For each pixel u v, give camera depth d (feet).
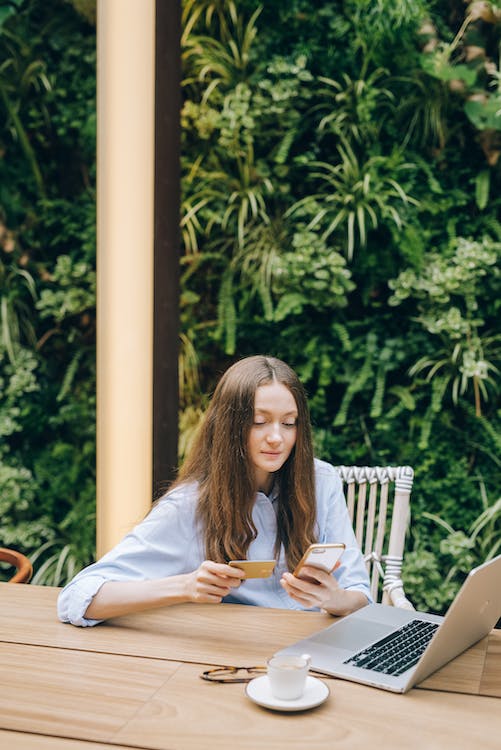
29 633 4.76
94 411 10.84
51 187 10.75
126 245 8.86
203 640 4.66
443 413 10.16
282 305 10.35
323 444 10.37
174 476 9.25
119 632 4.79
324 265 10.25
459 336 10.05
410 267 10.14
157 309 9.09
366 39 10.00
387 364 10.23
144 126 8.77
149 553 5.35
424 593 10.14
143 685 4.04
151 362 9.04
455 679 4.16
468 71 9.86
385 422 10.27
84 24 10.54
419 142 10.05
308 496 5.61
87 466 10.89
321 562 4.67
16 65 10.66
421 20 9.87
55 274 10.80
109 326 8.96
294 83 10.17
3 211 10.81
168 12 8.95
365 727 3.61
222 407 5.46
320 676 4.17
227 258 10.49
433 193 10.07
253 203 10.31
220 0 10.17
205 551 5.46
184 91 10.34
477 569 3.94
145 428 9.02
